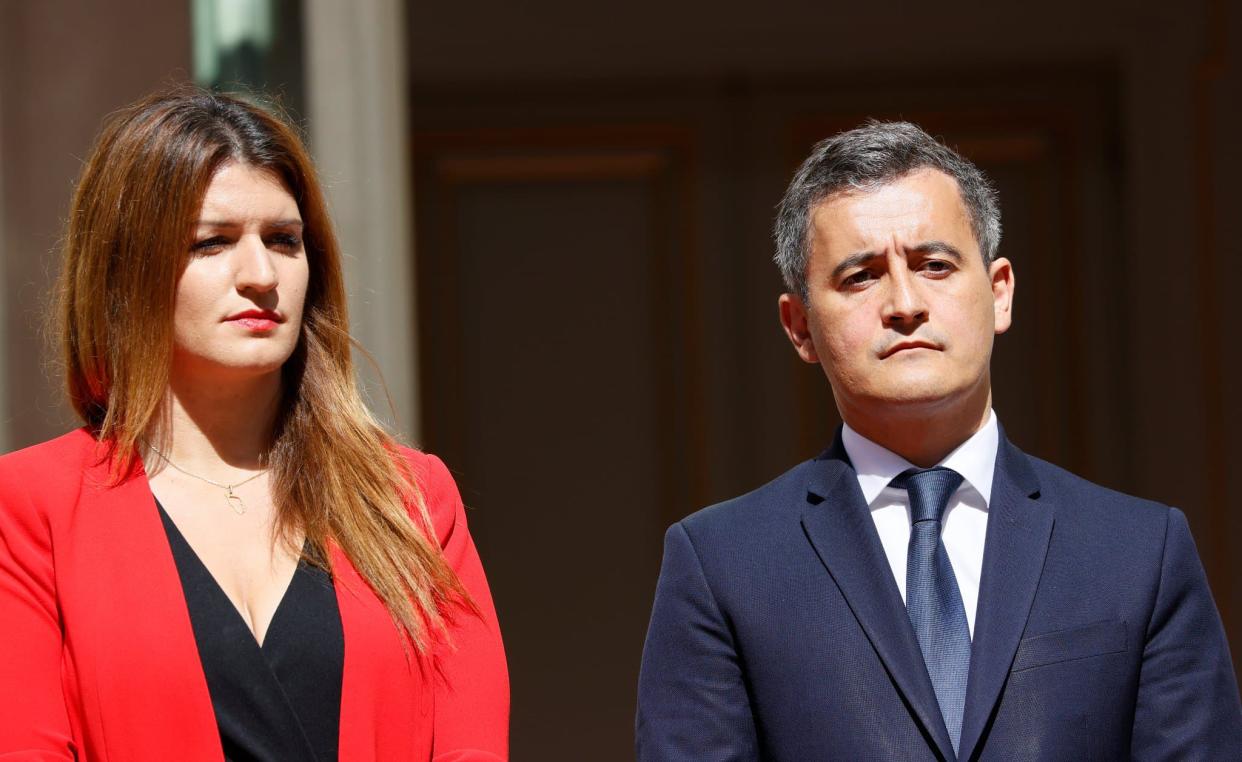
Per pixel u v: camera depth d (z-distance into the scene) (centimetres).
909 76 1552
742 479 1530
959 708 483
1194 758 484
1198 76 1442
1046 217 1544
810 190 520
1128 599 491
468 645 496
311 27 969
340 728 460
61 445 495
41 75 976
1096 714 477
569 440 1547
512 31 1532
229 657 458
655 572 1537
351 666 465
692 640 514
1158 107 1491
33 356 966
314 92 966
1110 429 1524
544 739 1526
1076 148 1541
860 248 501
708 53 1545
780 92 1552
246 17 974
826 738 484
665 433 1544
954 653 490
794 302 541
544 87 1560
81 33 978
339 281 527
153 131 485
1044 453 1538
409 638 479
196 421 499
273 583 480
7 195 966
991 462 517
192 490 490
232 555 481
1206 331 1445
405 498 512
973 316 502
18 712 449
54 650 461
